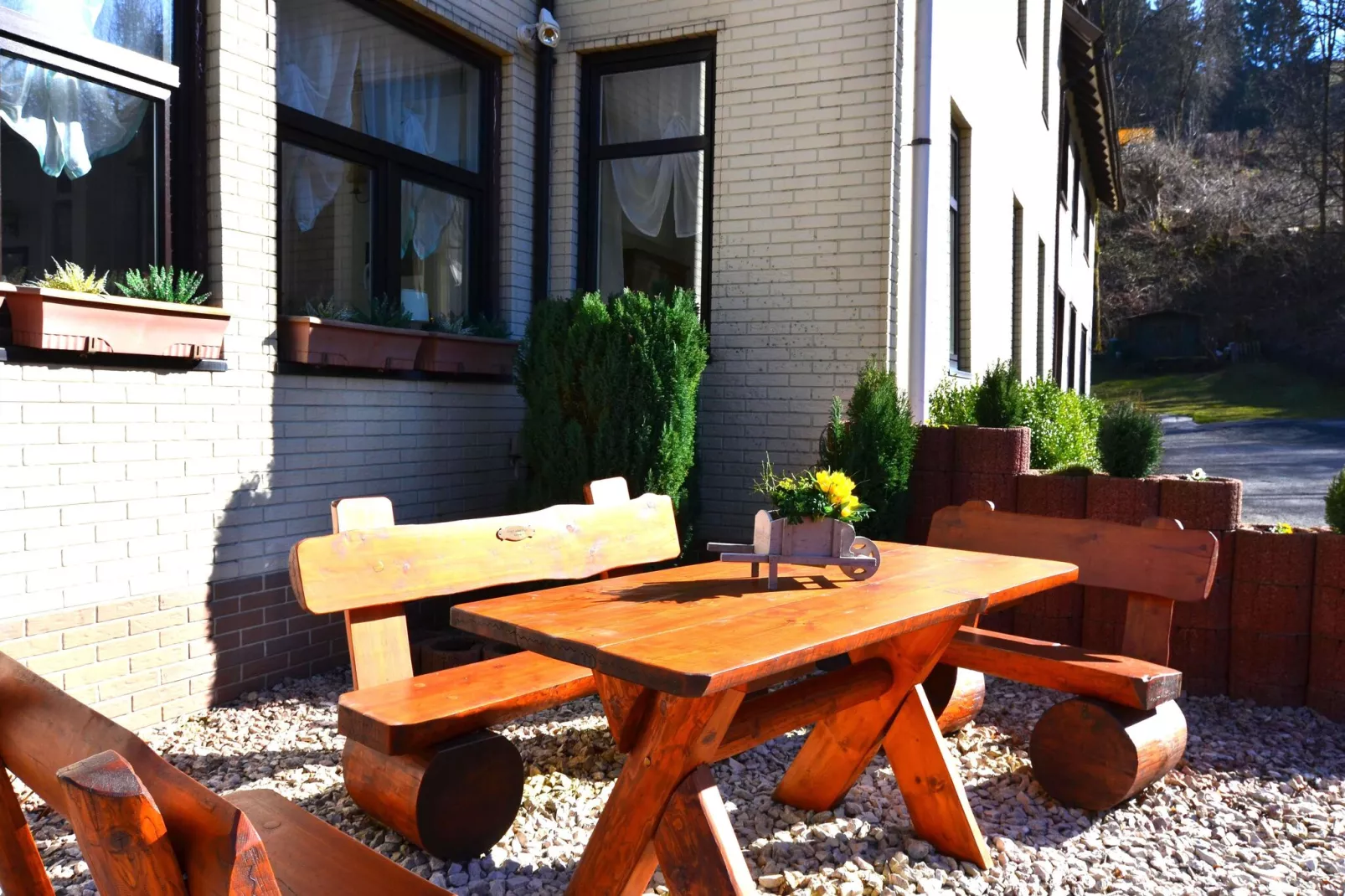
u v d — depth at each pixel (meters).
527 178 6.39
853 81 5.75
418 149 5.75
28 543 3.55
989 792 3.49
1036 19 11.76
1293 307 35.34
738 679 1.88
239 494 4.38
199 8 4.26
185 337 4.00
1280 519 10.02
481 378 5.88
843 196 5.79
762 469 6.02
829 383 5.86
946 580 2.87
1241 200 37.66
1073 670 3.36
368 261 5.43
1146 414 5.14
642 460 5.08
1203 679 4.60
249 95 4.41
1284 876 2.86
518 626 2.22
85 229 3.92
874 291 5.73
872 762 3.72
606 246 6.64
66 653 3.68
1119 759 3.18
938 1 6.28
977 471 5.14
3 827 1.70
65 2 3.80
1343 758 3.85
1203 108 44.78
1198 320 35.91
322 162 5.12
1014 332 11.17
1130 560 3.68
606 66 6.53
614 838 2.27
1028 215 11.31
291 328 4.60
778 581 2.85
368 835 2.98
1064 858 2.97
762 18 5.96
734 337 6.09
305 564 2.84
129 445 3.90
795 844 3.01
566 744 3.84
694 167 6.34
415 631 5.12
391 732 2.61
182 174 4.28
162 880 1.23
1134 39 44.75
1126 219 39.34
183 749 3.79
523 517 3.56
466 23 5.76
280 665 4.61
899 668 2.97
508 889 2.72
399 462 5.31
